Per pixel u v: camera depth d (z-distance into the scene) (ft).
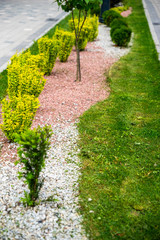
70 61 38.81
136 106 25.07
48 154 17.60
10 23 62.95
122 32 45.98
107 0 67.31
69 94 27.27
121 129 20.89
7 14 74.69
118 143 19.11
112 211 13.37
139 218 13.00
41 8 87.15
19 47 43.34
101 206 13.62
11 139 18.79
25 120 18.02
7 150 17.88
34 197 13.26
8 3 96.48
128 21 70.74
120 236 12.05
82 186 14.96
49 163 16.70
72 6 27.94
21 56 27.02
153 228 12.48
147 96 27.37
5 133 18.37
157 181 15.53
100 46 47.57
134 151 18.26
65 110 23.75
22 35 51.60
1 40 47.60
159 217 13.05
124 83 30.81
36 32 54.19
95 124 21.52
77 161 17.04
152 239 11.94
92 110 23.88
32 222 12.48
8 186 14.64
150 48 46.75
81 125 21.29
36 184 13.01
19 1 102.89
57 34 36.94
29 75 22.47
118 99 26.21
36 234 11.91
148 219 12.94
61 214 13.03
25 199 13.07
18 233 11.92
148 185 15.21
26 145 12.08
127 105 25.08
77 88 28.96
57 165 16.57
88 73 33.86
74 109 24.00
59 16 73.41
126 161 17.21
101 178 15.62
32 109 19.08
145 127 21.38
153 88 29.43
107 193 14.51
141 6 100.01
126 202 13.94
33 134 12.12
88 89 28.81
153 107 24.93
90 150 18.20
